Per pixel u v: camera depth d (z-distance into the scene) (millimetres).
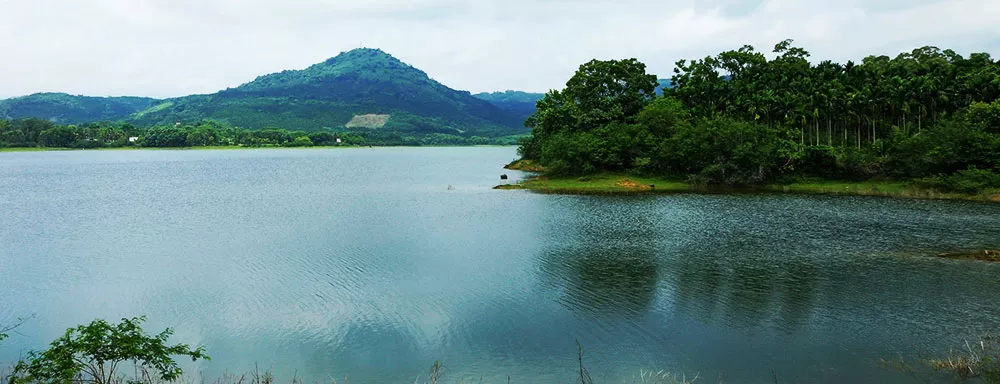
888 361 25297
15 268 42969
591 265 42656
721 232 55344
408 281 38781
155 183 113438
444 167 170375
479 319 31453
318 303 34406
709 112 123438
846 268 40688
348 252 47625
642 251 47219
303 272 41281
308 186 107375
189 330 30453
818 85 115312
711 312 31969
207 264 43781
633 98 135250
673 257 44906
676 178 105438
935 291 34938
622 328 29875
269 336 29453
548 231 56812
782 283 37281
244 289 37281
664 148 104375
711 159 101625
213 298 35562
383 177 130000
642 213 68438
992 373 23438
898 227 56938
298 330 30234
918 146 88750
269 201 83312
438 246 49906
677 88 138250
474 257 45594
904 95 105188
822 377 23969
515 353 27094
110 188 102812
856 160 96250
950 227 56594
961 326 29125
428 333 29609
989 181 80500
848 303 33000
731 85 126000
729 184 99125
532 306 33438
